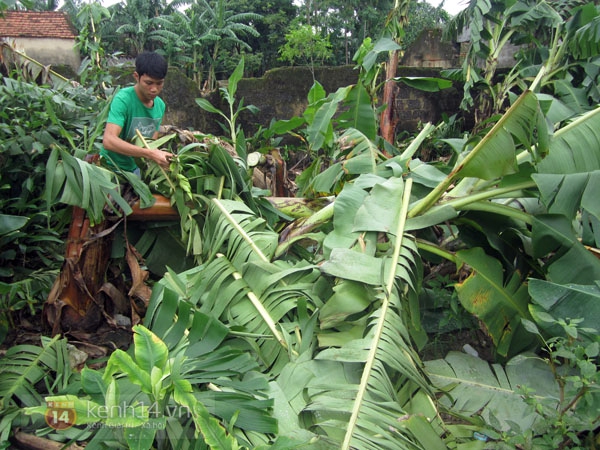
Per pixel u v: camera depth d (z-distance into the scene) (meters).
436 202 3.06
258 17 17.80
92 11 6.46
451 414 2.48
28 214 3.69
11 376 2.44
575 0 6.49
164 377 1.82
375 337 2.23
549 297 2.53
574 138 2.79
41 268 3.59
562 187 2.65
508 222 3.21
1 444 2.09
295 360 2.31
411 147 3.89
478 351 3.29
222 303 2.69
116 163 3.50
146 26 17.28
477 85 7.61
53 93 4.48
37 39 12.10
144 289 3.13
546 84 6.27
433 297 3.45
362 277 2.49
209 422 1.73
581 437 2.37
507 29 7.35
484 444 2.26
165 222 3.56
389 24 6.05
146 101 3.54
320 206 3.83
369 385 2.03
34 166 3.82
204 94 10.15
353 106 5.02
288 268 2.88
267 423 1.95
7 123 3.95
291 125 5.70
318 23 20.77
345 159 4.18
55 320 3.01
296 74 10.19
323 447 1.83
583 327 2.40
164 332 2.54
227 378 2.19
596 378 1.99
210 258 3.04
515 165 2.67
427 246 3.03
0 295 3.09
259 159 4.50
